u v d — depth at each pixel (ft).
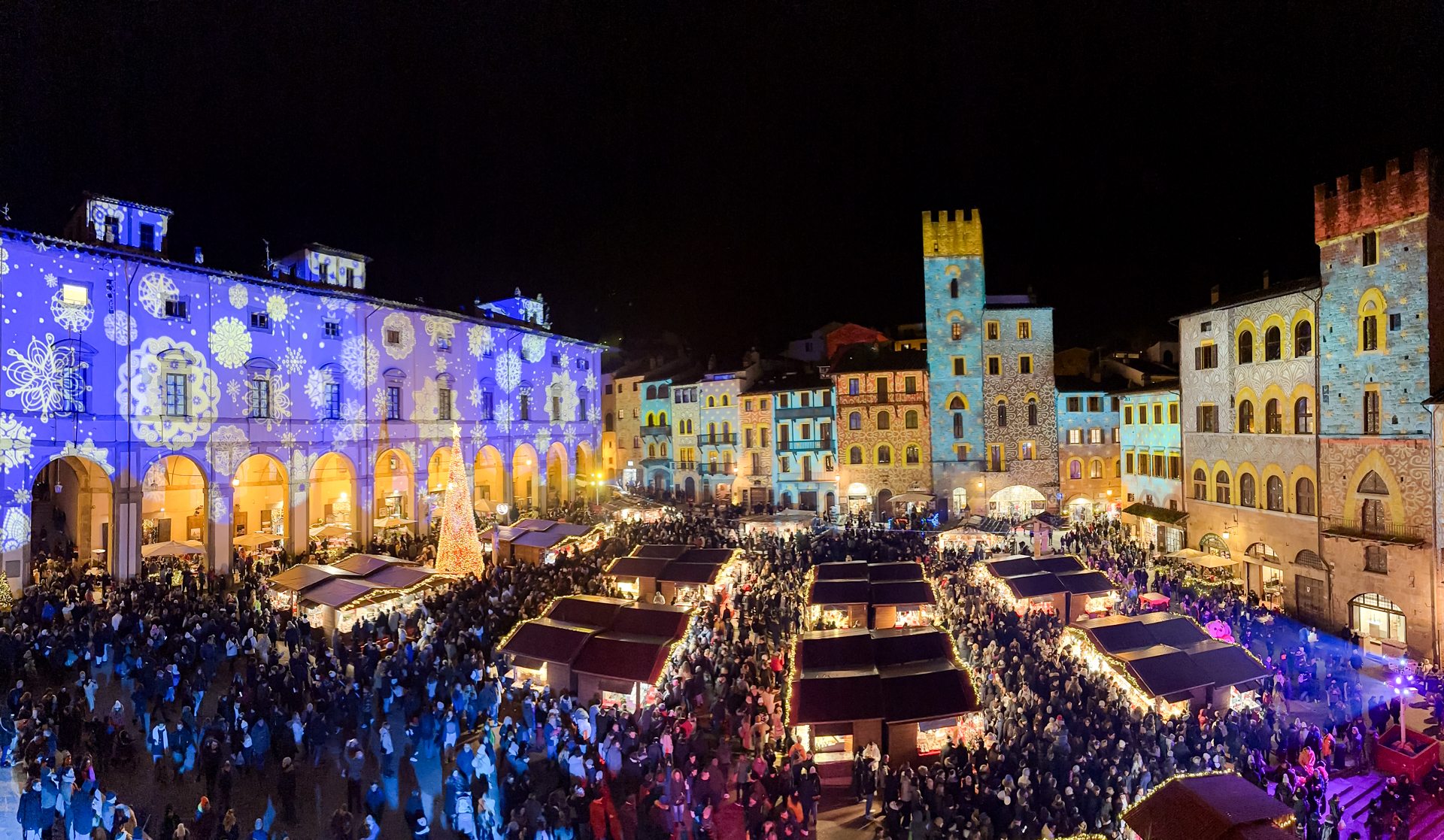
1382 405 110.63
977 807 61.46
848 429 220.23
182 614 96.48
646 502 208.44
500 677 88.94
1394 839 65.36
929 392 213.05
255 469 172.76
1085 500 208.54
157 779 67.10
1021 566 120.37
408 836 61.77
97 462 125.80
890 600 108.58
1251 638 102.47
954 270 212.02
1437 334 104.53
